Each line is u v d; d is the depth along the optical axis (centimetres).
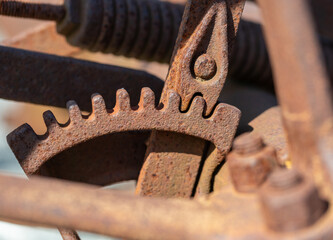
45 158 75
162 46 96
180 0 114
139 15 94
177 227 58
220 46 75
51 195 59
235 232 57
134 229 58
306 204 56
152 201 60
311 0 118
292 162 61
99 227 59
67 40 97
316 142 58
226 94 102
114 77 86
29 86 84
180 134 77
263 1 58
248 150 63
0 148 190
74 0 92
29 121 154
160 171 78
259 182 62
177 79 75
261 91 103
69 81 84
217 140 77
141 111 75
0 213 59
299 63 57
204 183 79
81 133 75
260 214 59
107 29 92
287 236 56
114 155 83
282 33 57
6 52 82
